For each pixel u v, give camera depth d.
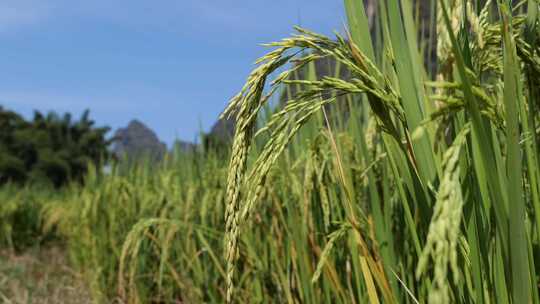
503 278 1.27
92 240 6.85
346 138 2.71
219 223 4.70
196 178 5.63
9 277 7.64
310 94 1.31
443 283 0.82
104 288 6.11
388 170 2.33
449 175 0.89
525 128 1.29
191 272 4.98
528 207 1.58
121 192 6.60
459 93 1.15
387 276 1.85
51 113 40.28
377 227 1.89
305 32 1.34
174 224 3.89
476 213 1.31
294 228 2.76
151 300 5.40
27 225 12.59
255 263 3.58
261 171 1.27
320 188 2.44
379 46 2.13
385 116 1.42
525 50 1.26
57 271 8.71
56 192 15.52
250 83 1.25
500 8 1.16
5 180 37.34
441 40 1.10
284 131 1.29
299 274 2.95
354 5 1.56
